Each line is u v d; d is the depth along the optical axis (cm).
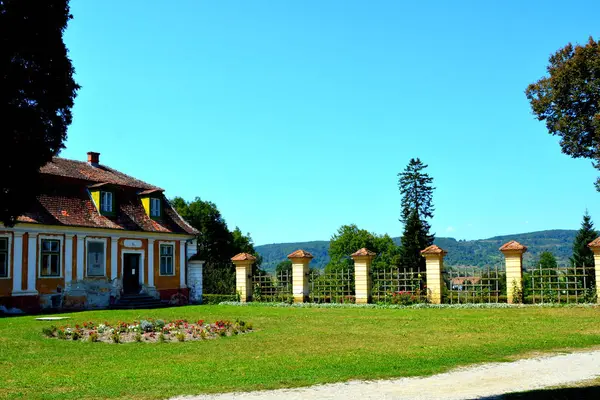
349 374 1100
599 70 2053
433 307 2708
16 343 1647
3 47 933
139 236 3606
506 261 2747
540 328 1772
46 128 1015
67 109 1070
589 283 2705
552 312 2261
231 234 7338
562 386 978
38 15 982
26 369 1233
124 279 3500
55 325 2103
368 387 987
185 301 3875
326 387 992
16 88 956
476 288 2827
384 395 925
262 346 1527
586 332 1655
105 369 1223
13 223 1066
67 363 1308
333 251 8338
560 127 2159
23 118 962
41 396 964
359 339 1628
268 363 1251
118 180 3753
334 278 3291
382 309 2764
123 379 1103
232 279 4872
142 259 3619
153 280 3669
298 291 3328
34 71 983
